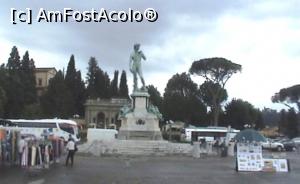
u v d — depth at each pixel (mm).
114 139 52344
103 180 24312
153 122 52938
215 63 99938
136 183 23219
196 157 47406
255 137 32719
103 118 131250
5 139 29188
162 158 44594
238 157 32688
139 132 52562
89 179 24688
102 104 130500
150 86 127875
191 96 116625
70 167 32031
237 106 118438
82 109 133125
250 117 120250
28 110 104188
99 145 46688
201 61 101688
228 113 118562
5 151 29266
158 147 49125
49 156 31719
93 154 46531
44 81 145750
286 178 27703
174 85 120438
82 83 132125
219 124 118688
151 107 53562
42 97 115750
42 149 29891
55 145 34562
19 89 104875
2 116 97312
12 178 23969
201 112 114750
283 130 130750
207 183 23984
